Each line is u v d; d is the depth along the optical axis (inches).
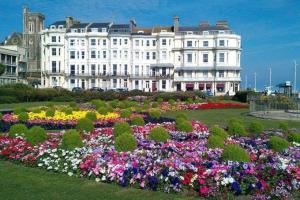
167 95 2236.7
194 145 600.7
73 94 2363.4
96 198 412.5
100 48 3873.0
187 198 410.9
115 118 1042.1
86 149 565.9
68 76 3870.6
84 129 773.3
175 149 572.1
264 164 474.0
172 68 3885.3
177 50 3912.4
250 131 820.6
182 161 478.6
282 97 1663.4
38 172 513.0
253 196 408.5
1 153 583.2
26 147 585.0
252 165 457.7
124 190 438.3
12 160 569.9
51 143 603.8
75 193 428.1
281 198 406.0
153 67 3885.3
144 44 3892.7
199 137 726.5
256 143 660.7
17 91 2224.4
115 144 576.7
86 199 409.7
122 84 3873.0
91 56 3878.0
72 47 3878.0
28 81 4244.6
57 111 1117.7
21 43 5492.1
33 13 5487.2
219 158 505.0
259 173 438.0
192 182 428.1
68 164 516.7
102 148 579.8
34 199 407.8
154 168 453.7
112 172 465.1
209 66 3875.5
